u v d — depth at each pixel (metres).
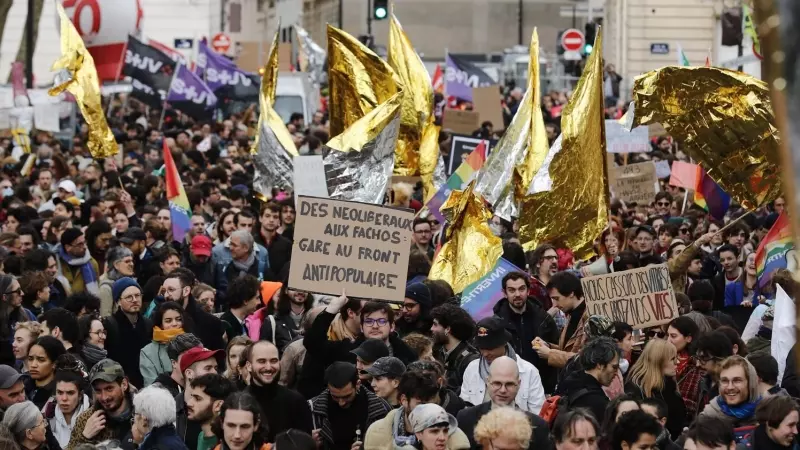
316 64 54.09
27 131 36.12
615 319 12.32
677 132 14.20
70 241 16.19
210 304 13.95
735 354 10.78
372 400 10.16
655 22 64.81
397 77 19.86
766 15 3.42
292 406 10.03
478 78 40.12
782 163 3.50
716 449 7.97
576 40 53.22
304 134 36.69
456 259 14.59
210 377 9.71
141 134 34.62
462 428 9.50
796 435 9.12
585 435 8.09
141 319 13.49
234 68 42.00
